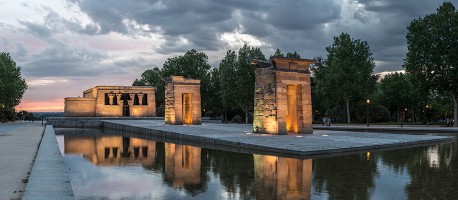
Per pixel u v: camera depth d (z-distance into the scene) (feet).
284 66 115.85
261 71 119.96
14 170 46.88
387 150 79.77
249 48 245.45
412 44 192.95
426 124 227.40
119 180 48.19
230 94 246.06
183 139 115.96
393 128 167.02
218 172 53.36
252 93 242.78
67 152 83.82
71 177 50.62
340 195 38.55
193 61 309.83
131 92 292.61
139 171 55.42
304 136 105.81
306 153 69.31
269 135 109.70
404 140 94.58
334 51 255.09
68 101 279.28
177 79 183.83
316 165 58.44
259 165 59.31
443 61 184.14
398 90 291.17
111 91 287.07
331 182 45.39
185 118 193.88
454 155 70.79
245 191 40.98
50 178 38.70
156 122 212.02
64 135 147.33
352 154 72.38
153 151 83.97
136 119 264.52
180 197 38.40
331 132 125.90
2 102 277.03
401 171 52.70
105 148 92.63
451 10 184.24
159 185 44.68
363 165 58.29
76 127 231.30
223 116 307.78
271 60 114.32
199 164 61.57
